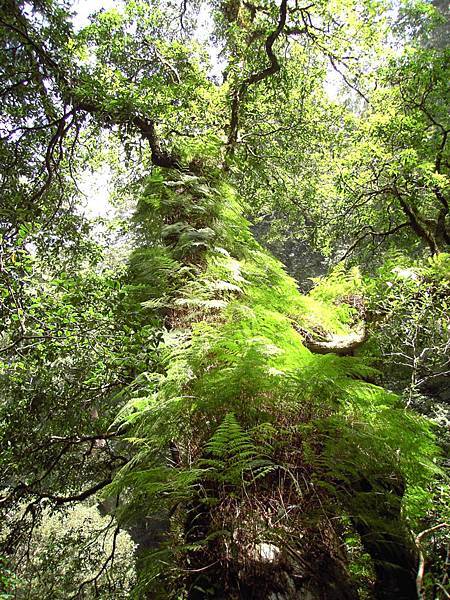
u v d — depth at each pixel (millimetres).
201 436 2990
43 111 7879
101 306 4012
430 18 11250
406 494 3465
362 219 10945
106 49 8570
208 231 5355
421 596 2986
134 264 5738
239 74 8609
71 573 6559
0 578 4527
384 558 3189
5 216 6430
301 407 3012
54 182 8766
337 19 8656
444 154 9773
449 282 5289
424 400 8102
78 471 7008
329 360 3104
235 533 2424
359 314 5992
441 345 5785
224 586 2334
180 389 3176
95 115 7449
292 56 10008
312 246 11836
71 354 4660
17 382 5797
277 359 3520
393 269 5922
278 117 10422
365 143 9406
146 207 6887
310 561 2387
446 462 4480
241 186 10555
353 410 3146
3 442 5996
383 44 9531
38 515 6523
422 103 9898
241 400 2984
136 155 10203
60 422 6188
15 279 3629
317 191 11211
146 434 3047
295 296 5609
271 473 2676
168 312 4848
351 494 2785
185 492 2578
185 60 9094
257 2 9297
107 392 5992
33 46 6934
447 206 9547
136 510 2928
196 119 8016
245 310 3990
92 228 8062
